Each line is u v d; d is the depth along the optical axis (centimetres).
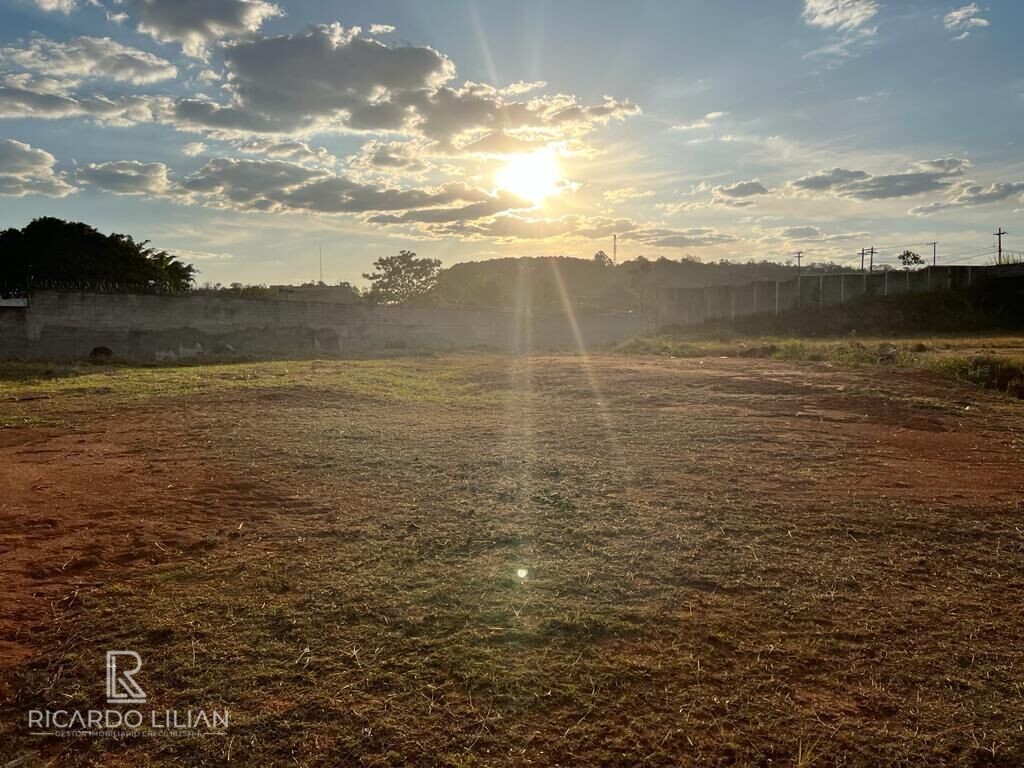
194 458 723
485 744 262
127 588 393
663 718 278
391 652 325
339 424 954
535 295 6134
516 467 701
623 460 735
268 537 483
